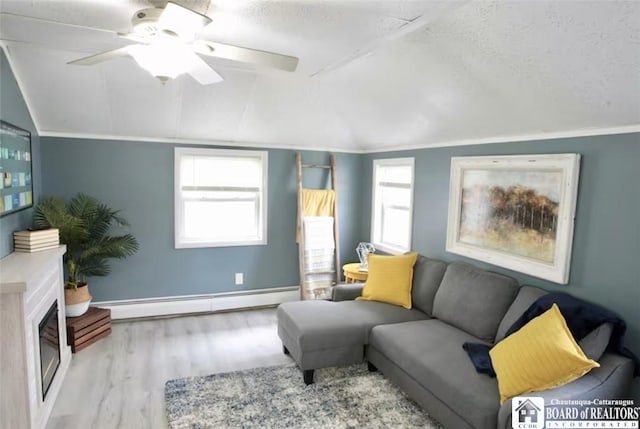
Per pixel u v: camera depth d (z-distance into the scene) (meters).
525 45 2.02
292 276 4.85
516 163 2.89
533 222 2.77
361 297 3.69
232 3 1.90
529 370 2.00
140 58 1.97
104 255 3.70
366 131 4.30
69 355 3.21
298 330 2.94
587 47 1.85
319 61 2.86
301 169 4.71
